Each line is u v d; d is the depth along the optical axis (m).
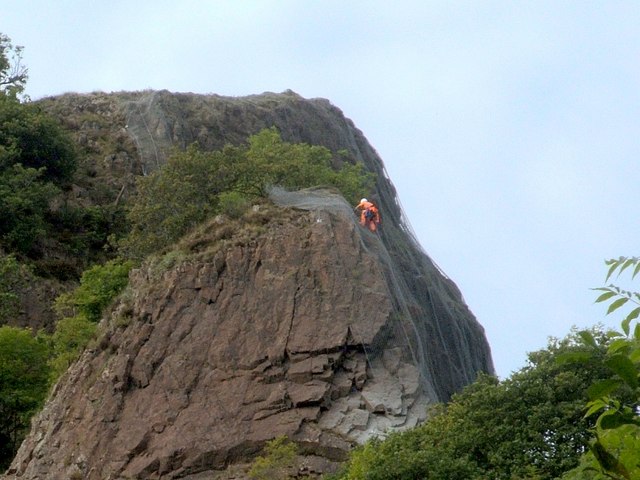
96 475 49.03
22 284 86.62
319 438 47.66
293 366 50.81
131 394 51.53
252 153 70.81
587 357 13.65
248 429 48.88
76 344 67.19
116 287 71.25
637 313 13.54
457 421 42.25
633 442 13.24
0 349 66.94
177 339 52.69
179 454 48.50
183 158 68.44
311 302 53.00
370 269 54.44
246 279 54.31
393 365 51.44
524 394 41.75
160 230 69.19
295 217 57.22
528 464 39.28
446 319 82.44
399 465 39.72
